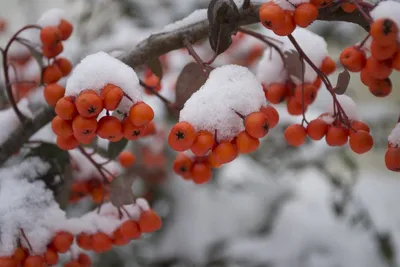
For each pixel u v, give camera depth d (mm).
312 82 417
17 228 404
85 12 791
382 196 927
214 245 845
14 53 534
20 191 416
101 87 366
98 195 449
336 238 853
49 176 428
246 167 954
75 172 446
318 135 391
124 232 415
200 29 397
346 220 880
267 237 856
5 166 436
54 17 417
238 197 906
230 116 368
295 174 860
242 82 373
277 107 746
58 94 402
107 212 424
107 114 369
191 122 366
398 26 345
